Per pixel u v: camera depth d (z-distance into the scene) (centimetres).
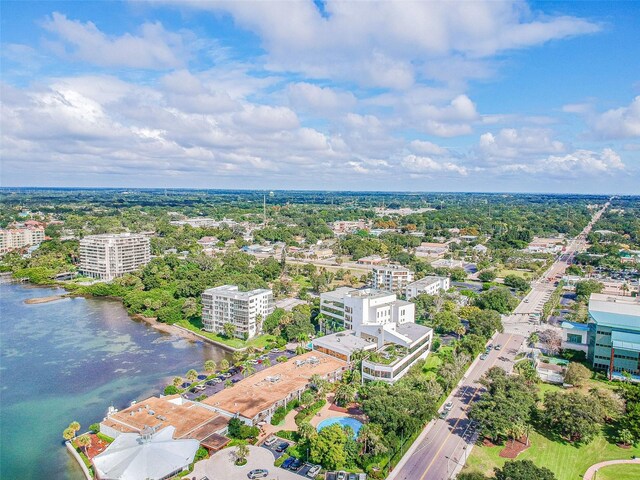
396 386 18038
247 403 17775
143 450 14138
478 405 16525
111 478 13325
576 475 14250
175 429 15938
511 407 16000
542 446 15788
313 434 15000
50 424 17750
